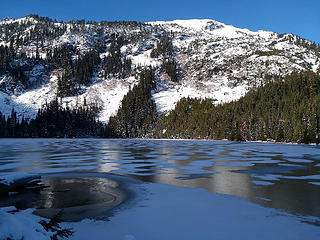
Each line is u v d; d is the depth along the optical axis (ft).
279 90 367.86
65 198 31.86
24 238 11.78
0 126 343.67
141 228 20.80
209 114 353.92
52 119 376.48
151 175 49.26
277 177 46.65
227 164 65.92
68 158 81.51
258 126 277.64
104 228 20.80
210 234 19.40
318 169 56.65
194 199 30.66
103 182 42.39
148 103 465.88
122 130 413.39
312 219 22.99
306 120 234.79
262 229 20.43
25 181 38.55
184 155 92.32
